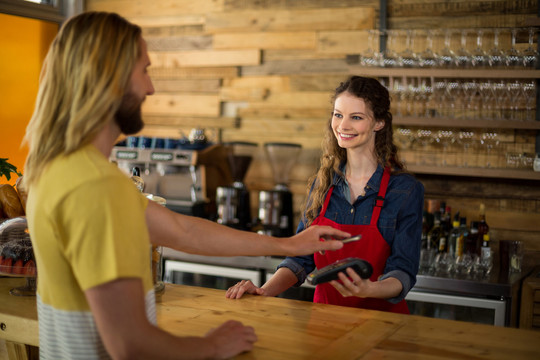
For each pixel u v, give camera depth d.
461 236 3.20
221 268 3.47
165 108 4.44
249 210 3.92
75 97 1.09
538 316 2.87
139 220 1.09
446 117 3.50
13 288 1.89
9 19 4.17
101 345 1.14
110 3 4.51
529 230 3.51
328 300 2.15
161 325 1.55
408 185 2.11
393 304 2.11
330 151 2.27
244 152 4.00
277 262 3.32
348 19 3.89
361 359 1.30
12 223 1.86
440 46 3.64
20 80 4.26
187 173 4.13
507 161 3.44
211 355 1.16
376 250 2.08
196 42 4.31
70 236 1.04
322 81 3.99
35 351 1.70
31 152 1.15
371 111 2.12
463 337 1.46
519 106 3.33
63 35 1.13
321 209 2.24
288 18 4.05
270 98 4.14
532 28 3.29
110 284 1.03
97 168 1.06
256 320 1.60
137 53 1.16
